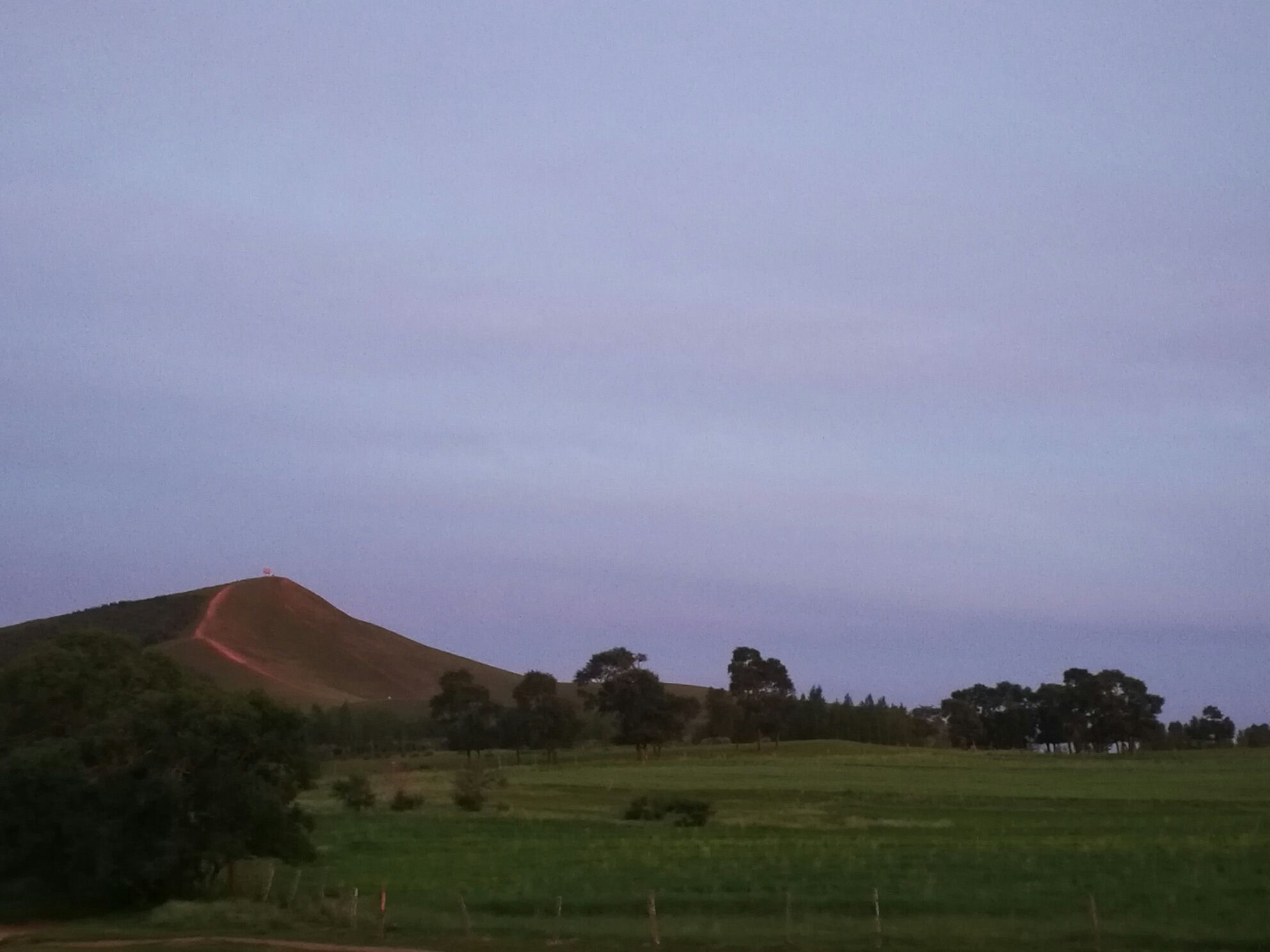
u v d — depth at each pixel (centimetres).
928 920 2928
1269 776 10650
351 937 2777
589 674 15988
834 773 11381
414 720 19725
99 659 4134
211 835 3466
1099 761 14225
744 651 17462
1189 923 2798
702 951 2538
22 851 3406
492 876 4209
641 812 6994
